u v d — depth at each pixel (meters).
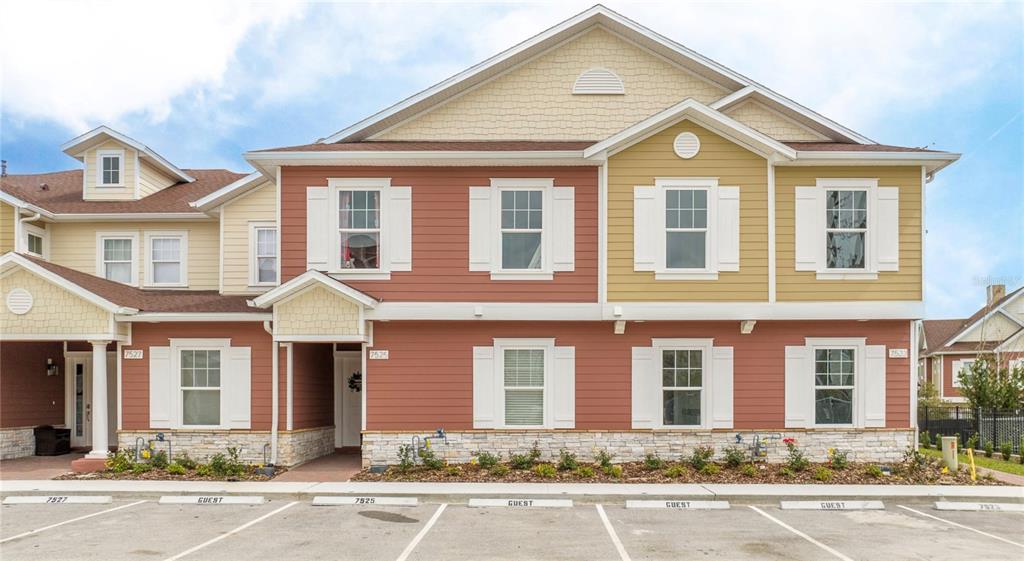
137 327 14.87
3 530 9.85
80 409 17.81
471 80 15.93
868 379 14.43
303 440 15.19
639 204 14.16
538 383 14.52
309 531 9.79
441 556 8.59
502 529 9.92
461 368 14.42
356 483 12.77
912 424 14.42
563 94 16.17
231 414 14.69
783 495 11.73
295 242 14.41
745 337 14.45
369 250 14.47
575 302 14.19
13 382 16.45
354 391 17.36
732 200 14.12
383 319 14.17
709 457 13.97
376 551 8.80
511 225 14.44
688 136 14.18
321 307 14.08
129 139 18.97
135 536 9.52
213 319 14.55
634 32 15.83
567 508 11.31
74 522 10.33
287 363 14.66
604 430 14.32
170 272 18.23
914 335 14.52
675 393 14.53
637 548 9.00
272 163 14.39
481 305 14.21
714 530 9.94
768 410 14.35
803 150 14.27
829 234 14.30
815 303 14.09
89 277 16.09
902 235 14.27
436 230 14.38
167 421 14.72
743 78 15.66
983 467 15.65
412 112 16.05
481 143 15.19
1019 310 37.16
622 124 16.12
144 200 19.17
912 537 9.65
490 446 14.28
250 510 11.13
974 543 9.37
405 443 14.27
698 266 14.16
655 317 14.03
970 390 23.27
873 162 14.09
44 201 18.92
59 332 14.37
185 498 11.77
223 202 17.03
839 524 10.36
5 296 14.39
